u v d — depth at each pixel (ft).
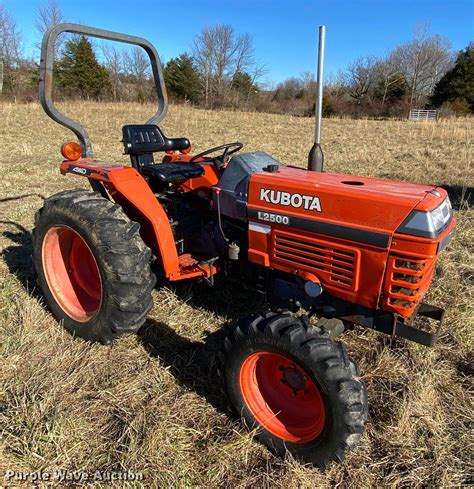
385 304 7.29
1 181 23.63
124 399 8.47
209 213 11.00
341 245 7.43
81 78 116.67
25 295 11.74
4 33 119.34
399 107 126.31
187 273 10.02
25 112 61.46
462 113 115.24
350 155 34.71
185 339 10.42
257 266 9.36
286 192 7.94
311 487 6.86
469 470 7.13
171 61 131.13
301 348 6.85
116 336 9.45
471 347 10.12
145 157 11.74
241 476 7.07
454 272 13.29
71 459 7.22
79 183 23.80
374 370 9.27
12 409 7.98
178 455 7.30
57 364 9.27
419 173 27.89
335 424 6.71
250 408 7.78
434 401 8.52
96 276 10.73
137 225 9.32
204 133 48.73
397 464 7.24
